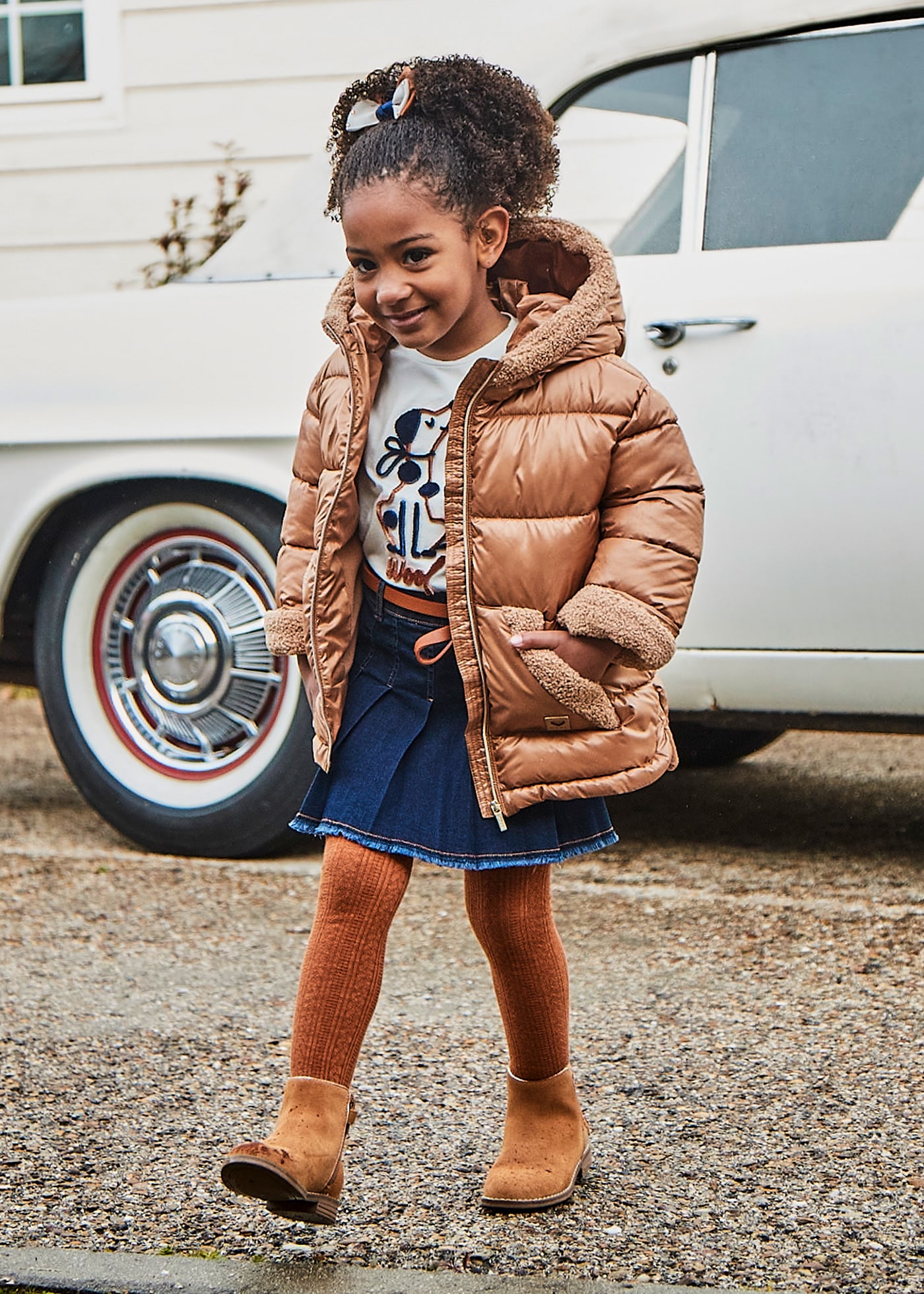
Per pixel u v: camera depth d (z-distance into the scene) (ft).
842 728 11.30
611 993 9.44
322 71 18.34
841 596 10.90
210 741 12.39
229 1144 7.36
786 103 11.34
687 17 11.51
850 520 10.82
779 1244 6.34
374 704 6.61
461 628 6.33
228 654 12.22
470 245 6.28
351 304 6.84
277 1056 8.48
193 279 12.45
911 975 9.66
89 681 12.63
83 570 12.51
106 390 12.23
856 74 11.21
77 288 19.95
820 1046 8.54
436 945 10.47
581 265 6.75
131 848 12.96
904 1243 6.35
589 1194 6.82
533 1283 5.97
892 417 10.69
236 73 18.74
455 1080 8.14
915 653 10.84
